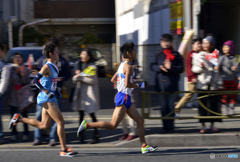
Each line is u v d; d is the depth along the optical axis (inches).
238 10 1576.0
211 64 888.3
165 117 877.2
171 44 874.8
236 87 990.4
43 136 943.0
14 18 2153.1
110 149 844.0
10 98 887.1
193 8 1368.1
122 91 743.7
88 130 1029.8
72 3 3459.6
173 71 858.8
